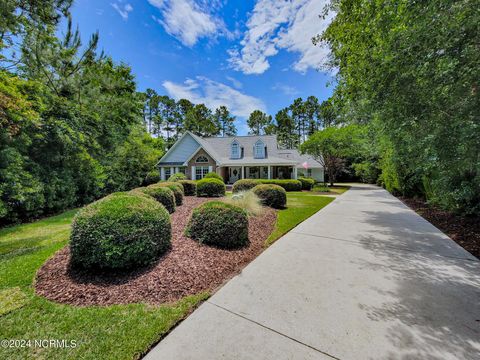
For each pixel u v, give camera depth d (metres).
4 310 2.31
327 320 2.14
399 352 1.73
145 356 1.75
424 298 2.47
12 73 8.67
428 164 5.04
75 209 9.91
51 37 9.79
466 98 2.90
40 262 3.47
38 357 1.73
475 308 2.27
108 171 13.88
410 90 3.34
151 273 3.06
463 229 5.17
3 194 6.49
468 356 1.67
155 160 20.02
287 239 4.81
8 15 7.72
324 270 3.26
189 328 2.07
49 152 8.59
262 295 2.62
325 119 26.77
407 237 4.79
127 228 3.14
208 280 2.98
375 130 7.75
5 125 6.07
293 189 16.95
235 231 4.22
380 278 2.97
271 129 45.59
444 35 2.79
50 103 8.84
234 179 22.64
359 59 4.26
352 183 26.53
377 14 3.63
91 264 3.08
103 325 2.11
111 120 13.65
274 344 1.84
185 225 5.33
